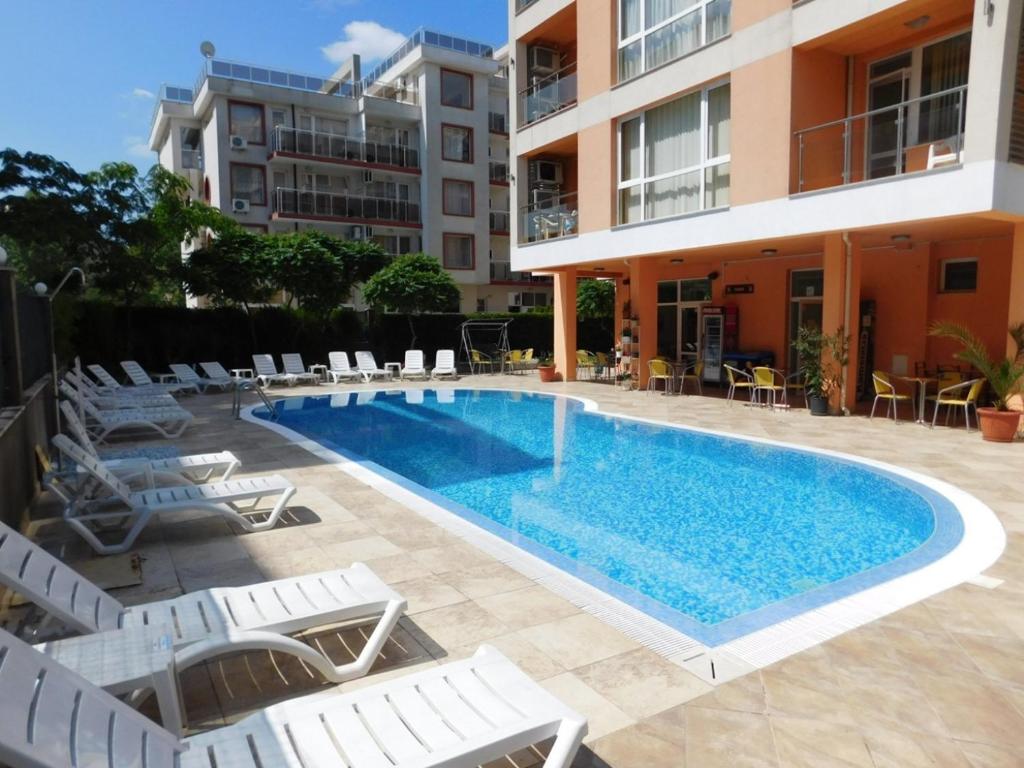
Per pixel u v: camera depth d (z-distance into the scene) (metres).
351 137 31.17
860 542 6.30
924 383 11.29
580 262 16.50
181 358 20.00
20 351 6.55
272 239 21.39
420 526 5.99
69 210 17.73
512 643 3.81
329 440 11.41
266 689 3.35
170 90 31.17
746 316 16.75
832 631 3.99
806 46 11.28
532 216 18.17
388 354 23.80
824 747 2.84
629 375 16.58
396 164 32.38
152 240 19.97
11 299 6.23
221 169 28.81
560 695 3.25
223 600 3.61
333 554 5.27
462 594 4.50
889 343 13.84
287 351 21.66
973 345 10.05
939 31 10.89
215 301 20.62
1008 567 5.01
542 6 17.14
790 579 5.44
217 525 5.98
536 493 8.03
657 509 7.38
